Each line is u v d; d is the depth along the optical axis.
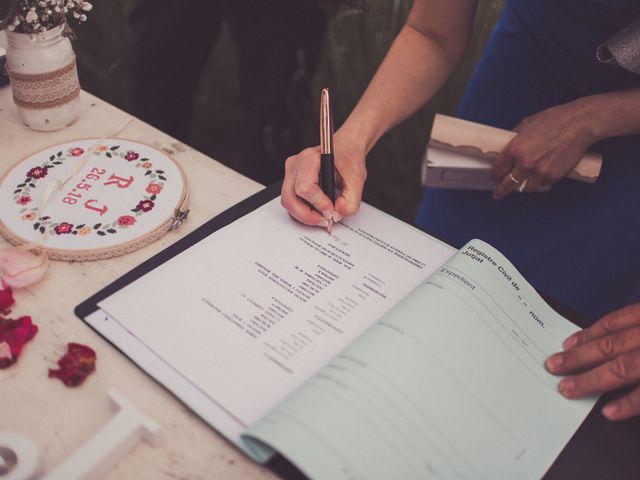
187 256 0.74
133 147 0.89
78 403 0.60
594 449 0.59
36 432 0.57
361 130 0.97
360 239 0.79
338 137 0.94
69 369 0.61
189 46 1.67
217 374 0.61
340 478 0.50
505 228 1.27
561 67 1.12
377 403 0.56
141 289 0.70
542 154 1.02
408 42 1.12
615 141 1.09
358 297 0.71
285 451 0.51
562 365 0.64
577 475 0.57
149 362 0.62
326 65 2.01
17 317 0.67
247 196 0.86
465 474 0.54
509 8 1.21
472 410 0.58
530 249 1.25
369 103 1.03
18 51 0.87
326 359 0.64
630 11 0.97
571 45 1.08
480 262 0.71
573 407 0.62
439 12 1.07
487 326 0.65
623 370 0.61
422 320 0.63
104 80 1.96
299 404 0.55
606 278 1.19
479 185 1.14
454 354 0.61
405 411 0.56
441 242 0.79
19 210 0.78
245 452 0.55
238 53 1.72
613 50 0.92
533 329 0.68
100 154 0.88
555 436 0.59
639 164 1.09
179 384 0.60
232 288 0.70
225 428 0.57
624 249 1.15
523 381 0.63
